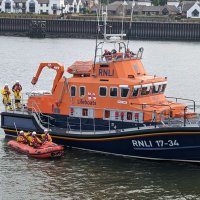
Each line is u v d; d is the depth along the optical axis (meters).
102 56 43.91
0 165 41.19
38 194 35.47
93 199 34.69
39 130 45.59
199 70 108.56
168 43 179.62
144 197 35.19
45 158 42.84
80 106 44.41
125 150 42.22
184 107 42.81
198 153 39.59
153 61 123.44
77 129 44.91
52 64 46.06
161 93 44.69
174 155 40.66
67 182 37.66
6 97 49.25
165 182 37.84
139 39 193.62
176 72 104.38
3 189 36.28
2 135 49.78
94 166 40.94
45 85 83.69
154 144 40.62
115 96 42.72
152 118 41.41
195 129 38.47
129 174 39.28
